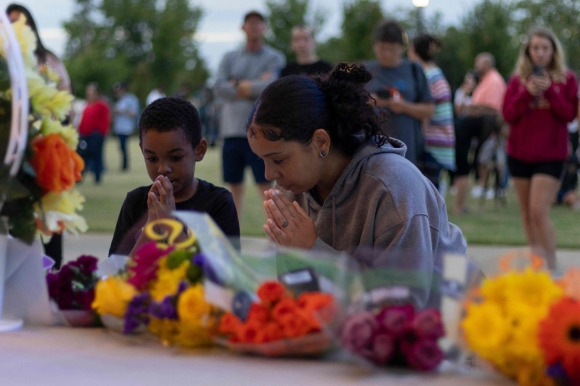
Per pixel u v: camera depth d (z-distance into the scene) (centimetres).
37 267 208
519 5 2961
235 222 314
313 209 268
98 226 878
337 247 259
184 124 311
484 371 166
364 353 166
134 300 185
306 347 172
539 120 614
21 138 200
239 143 757
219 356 178
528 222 644
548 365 152
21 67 201
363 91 256
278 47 3662
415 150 614
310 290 178
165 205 283
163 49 5703
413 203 247
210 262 178
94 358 176
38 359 175
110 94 4444
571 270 174
